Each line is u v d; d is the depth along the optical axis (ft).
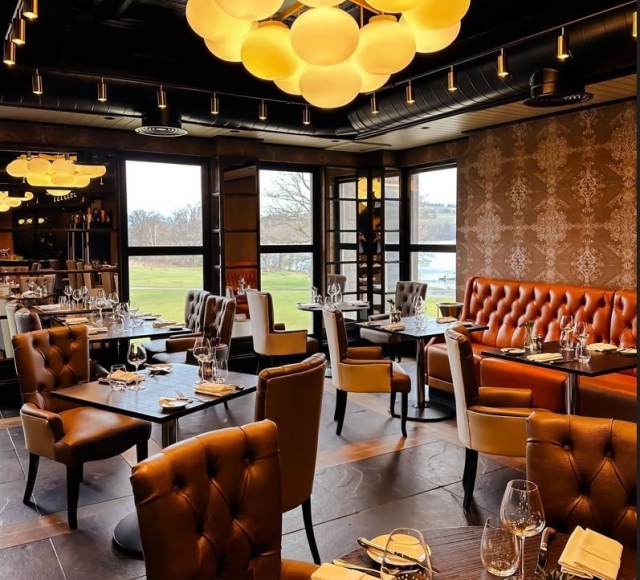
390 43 7.85
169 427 10.38
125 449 11.00
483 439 10.61
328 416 16.78
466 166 22.06
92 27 13.43
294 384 8.70
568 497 5.98
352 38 7.16
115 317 18.24
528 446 6.26
